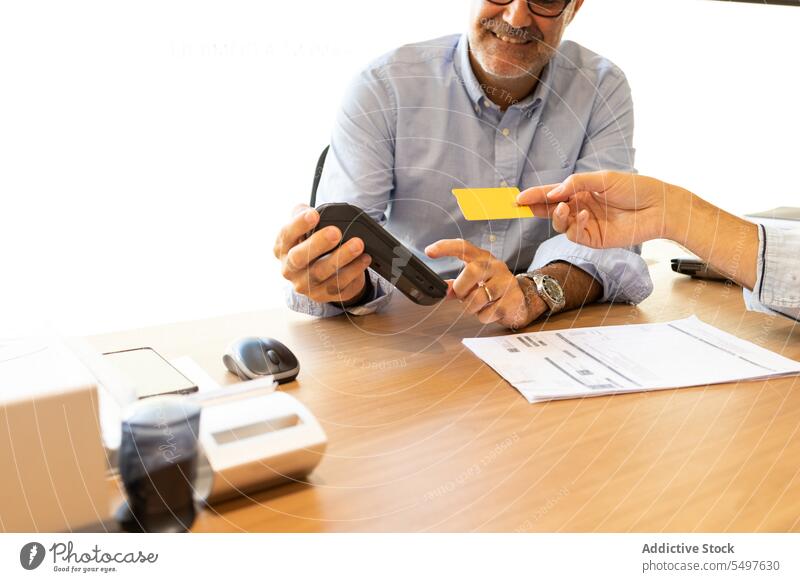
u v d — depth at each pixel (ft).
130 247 4.79
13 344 1.81
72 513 1.57
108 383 2.01
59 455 1.54
